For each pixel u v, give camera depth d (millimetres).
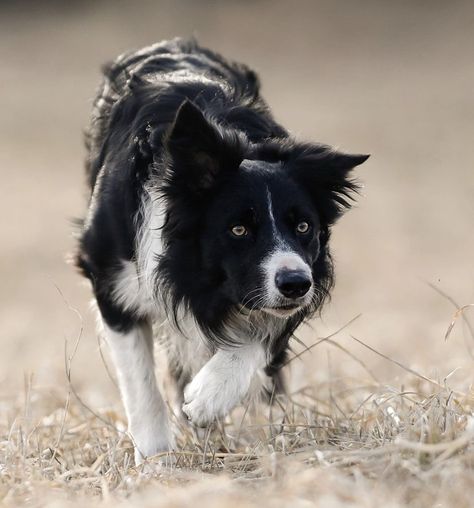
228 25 70438
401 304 24594
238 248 9914
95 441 10773
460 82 58562
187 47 12906
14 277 29109
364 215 37156
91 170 12055
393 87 58750
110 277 10828
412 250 31531
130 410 10812
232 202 9898
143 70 12094
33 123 54531
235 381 10047
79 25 71875
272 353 10758
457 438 8875
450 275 27578
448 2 71438
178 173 9883
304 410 11305
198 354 11023
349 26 69250
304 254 9961
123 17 72562
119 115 11445
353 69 62750
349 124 52125
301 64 64250
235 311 10336
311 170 10297
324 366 16000
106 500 8102
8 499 8336
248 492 8062
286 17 71062
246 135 10633
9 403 13398
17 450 9969
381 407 10461
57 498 8297
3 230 35219
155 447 10562
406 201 39281
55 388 14211
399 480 8148
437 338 19125
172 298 10383
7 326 23219
